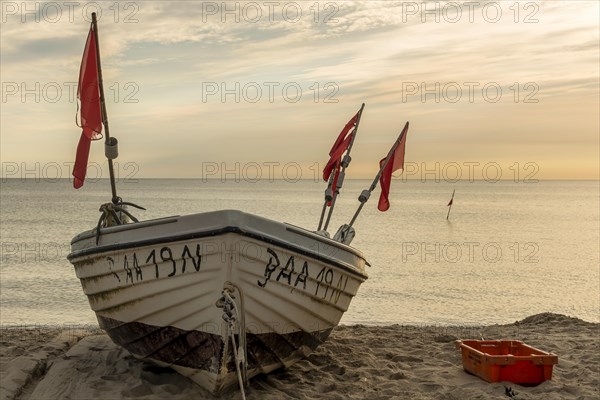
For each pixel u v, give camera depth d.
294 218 67.38
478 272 27.19
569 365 8.42
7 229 49.88
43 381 7.43
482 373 7.77
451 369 8.34
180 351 7.11
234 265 6.58
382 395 7.24
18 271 25.39
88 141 8.27
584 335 10.52
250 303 6.80
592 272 27.45
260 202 113.25
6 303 19.17
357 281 7.91
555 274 26.75
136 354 7.72
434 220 66.19
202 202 110.25
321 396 7.16
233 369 6.96
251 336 6.98
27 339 9.89
